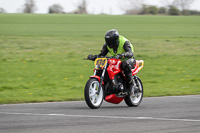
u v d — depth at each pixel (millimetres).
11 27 151500
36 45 91938
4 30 136625
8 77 51562
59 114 24609
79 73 56438
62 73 56000
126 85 29547
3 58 70438
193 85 47000
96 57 29031
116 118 23000
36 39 105125
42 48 86812
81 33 133000
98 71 27969
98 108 27875
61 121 21859
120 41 28609
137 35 127812
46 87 44469
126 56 27625
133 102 29344
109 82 28281
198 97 35062
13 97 36375
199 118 23141
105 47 29750
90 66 63781
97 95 28359
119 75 28812
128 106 29406
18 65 62719
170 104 30047
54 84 46875
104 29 154625
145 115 24328
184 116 23938
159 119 22688
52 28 153500
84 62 68125
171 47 94000
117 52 28891
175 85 46969
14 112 25594
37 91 41188
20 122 21562
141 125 20672
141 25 177375
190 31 148500
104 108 27922
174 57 77188
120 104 30812
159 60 72750
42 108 27688
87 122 21547
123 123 21281
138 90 29922
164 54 81688
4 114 24641
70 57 74312
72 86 45531
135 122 21609
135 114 24750
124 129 19562
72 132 18797
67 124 20906
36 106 28891
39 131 19047
